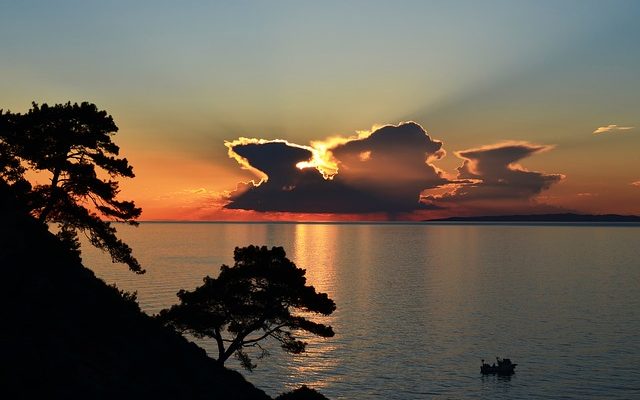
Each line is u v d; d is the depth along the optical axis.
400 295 150.88
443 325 110.25
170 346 26.97
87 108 30.75
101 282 28.14
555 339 98.81
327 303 36.12
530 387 72.12
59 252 26.86
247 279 36.66
